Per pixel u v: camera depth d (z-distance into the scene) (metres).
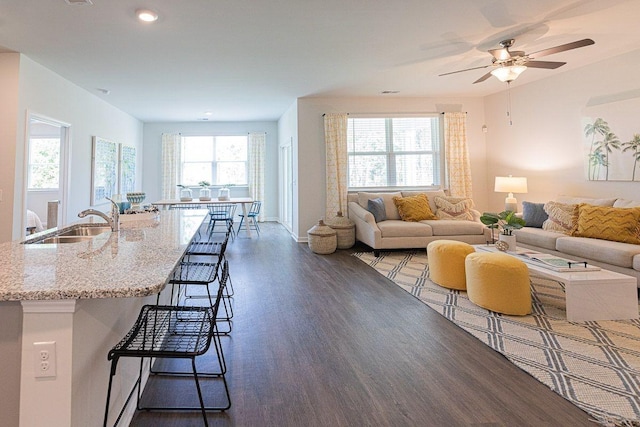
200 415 1.62
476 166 6.23
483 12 2.94
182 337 1.50
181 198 6.46
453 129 6.04
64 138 4.76
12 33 3.19
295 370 2.01
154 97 5.72
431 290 3.47
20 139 3.73
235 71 4.36
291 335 2.48
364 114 6.02
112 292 1.07
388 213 5.55
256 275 4.09
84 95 5.21
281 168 8.27
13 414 1.11
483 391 1.78
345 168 5.92
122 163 6.80
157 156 8.33
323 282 3.80
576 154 4.58
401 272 4.16
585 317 2.64
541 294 3.29
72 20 2.94
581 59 4.20
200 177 8.66
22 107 3.75
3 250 1.67
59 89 4.48
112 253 1.61
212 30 3.16
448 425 1.53
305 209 6.05
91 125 5.45
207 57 3.85
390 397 1.74
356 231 5.69
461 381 1.88
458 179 6.04
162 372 1.99
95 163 5.52
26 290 1.05
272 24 3.07
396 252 5.34
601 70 4.23
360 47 3.64
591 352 2.16
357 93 5.66
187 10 2.79
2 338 1.11
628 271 3.13
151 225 2.62
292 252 5.36
